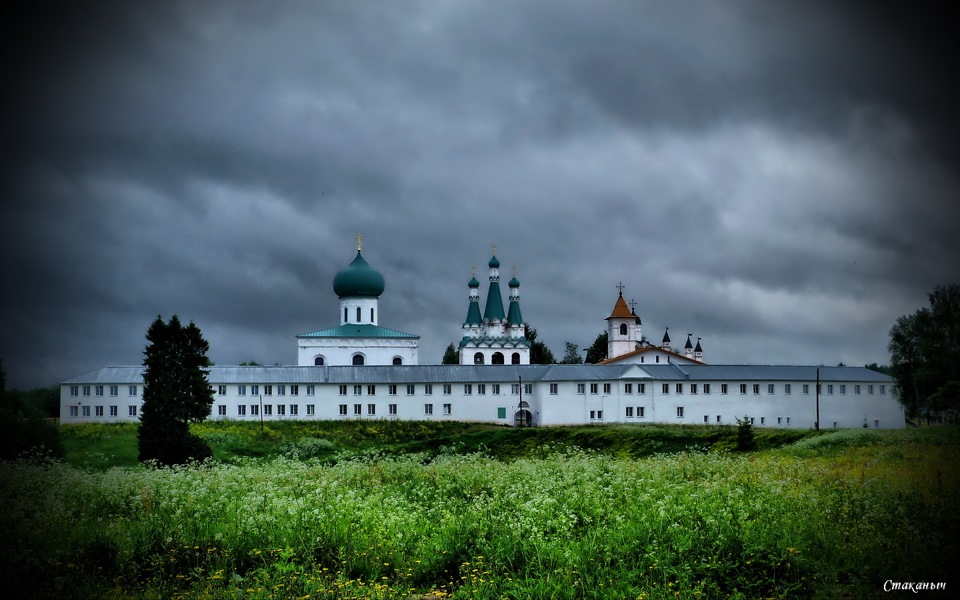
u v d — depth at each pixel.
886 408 130.00
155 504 30.72
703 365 129.12
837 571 23.47
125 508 31.16
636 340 157.00
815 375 129.12
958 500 29.12
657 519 26.92
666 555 24.33
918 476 35.62
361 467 41.91
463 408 123.81
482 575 23.88
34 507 29.92
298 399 121.75
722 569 23.56
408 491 36.03
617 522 27.44
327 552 25.62
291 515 27.67
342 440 105.44
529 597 22.39
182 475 36.16
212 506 29.45
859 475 36.78
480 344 154.12
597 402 123.12
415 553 25.91
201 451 76.88
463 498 34.31
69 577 23.88
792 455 58.44
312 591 22.59
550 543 25.55
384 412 122.94
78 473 37.81
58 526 27.75
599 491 32.19
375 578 24.23
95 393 117.75
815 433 80.50
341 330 152.12
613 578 23.58
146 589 23.59
